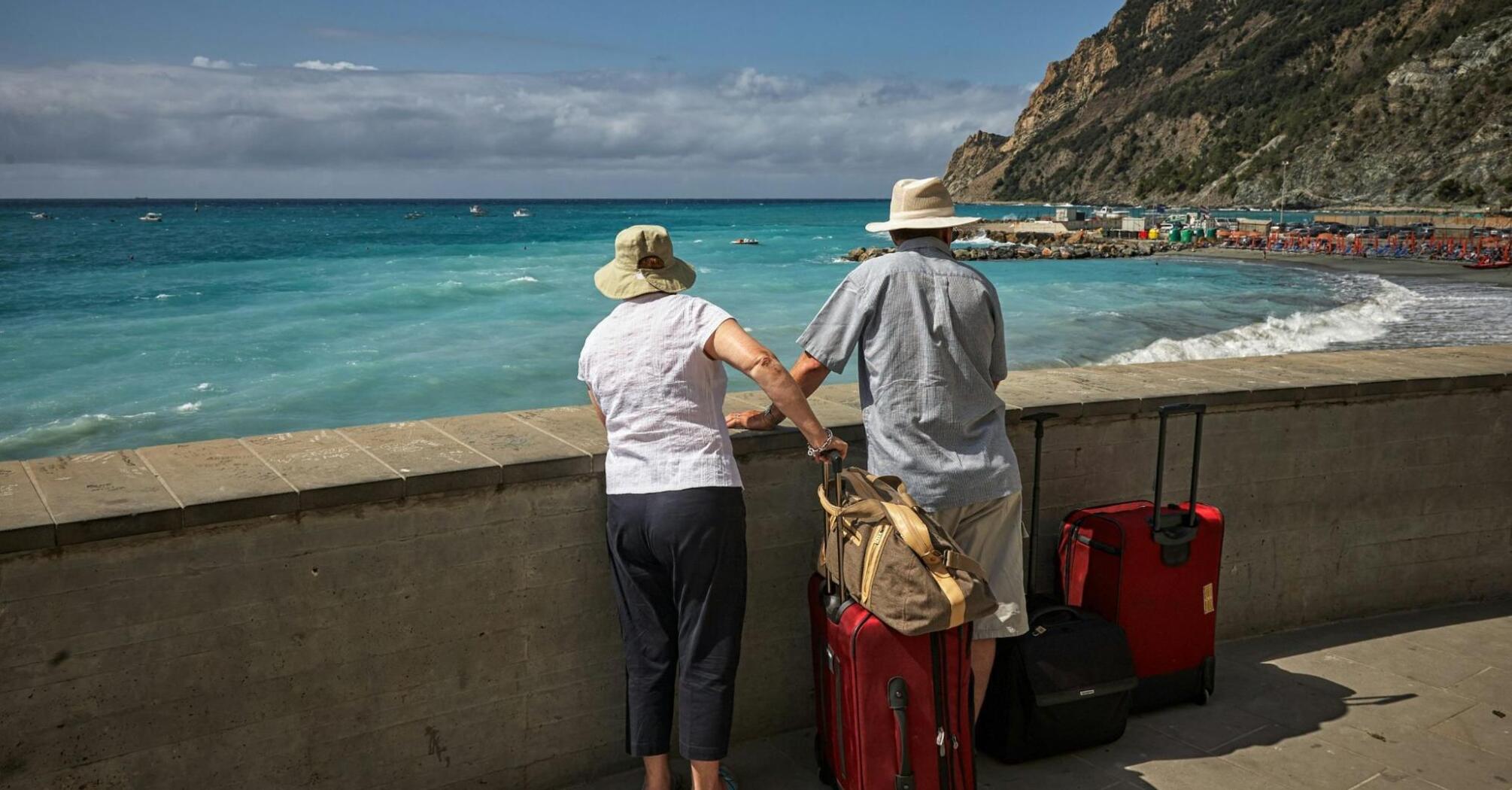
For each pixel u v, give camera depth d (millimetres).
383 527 2506
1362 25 175000
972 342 2758
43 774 2205
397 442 2834
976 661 2869
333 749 2539
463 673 2688
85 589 2186
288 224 104625
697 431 2502
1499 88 128625
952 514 2754
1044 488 3541
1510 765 3098
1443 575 4414
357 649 2527
